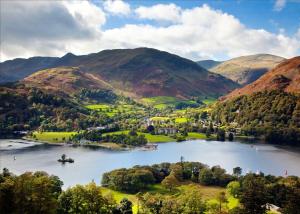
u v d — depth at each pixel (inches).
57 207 4697.3
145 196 6471.5
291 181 7416.3
